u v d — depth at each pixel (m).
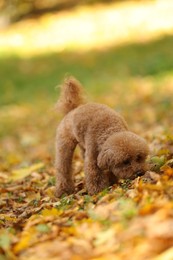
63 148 9.84
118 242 6.43
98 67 26.94
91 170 9.05
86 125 9.16
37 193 10.45
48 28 34.34
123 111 18.59
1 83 27.06
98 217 7.15
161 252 6.19
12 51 31.41
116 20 33.78
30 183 11.31
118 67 26.22
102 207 7.49
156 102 19.11
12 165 14.93
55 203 9.03
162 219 6.51
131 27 32.22
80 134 9.25
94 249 6.48
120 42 30.28
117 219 6.91
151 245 6.24
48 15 36.22
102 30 32.56
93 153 9.02
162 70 23.95
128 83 23.16
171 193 7.25
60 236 6.97
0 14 36.72
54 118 20.61
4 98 24.72
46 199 9.76
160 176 8.12
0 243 6.88
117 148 8.59
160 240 6.26
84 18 34.94
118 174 8.73
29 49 31.55
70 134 9.70
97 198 8.34
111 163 8.66
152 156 9.69
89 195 9.05
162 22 32.06
